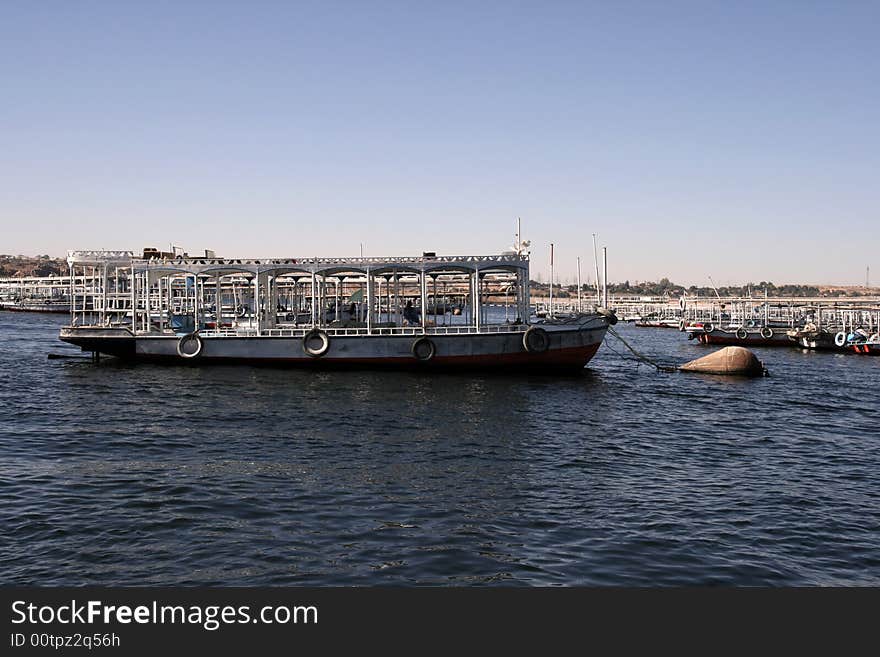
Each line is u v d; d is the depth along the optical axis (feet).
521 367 164.55
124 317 239.50
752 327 336.49
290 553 52.60
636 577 49.60
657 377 173.17
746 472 80.18
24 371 162.30
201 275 181.37
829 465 84.53
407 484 71.05
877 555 54.65
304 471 75.51
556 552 53.62
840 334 276.82
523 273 172.96
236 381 146.10
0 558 51.11
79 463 77.87
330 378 151.94
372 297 172.96
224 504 63.46
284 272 183.73
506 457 84.07
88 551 52.60
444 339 162.09
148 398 124.16
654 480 75.41
